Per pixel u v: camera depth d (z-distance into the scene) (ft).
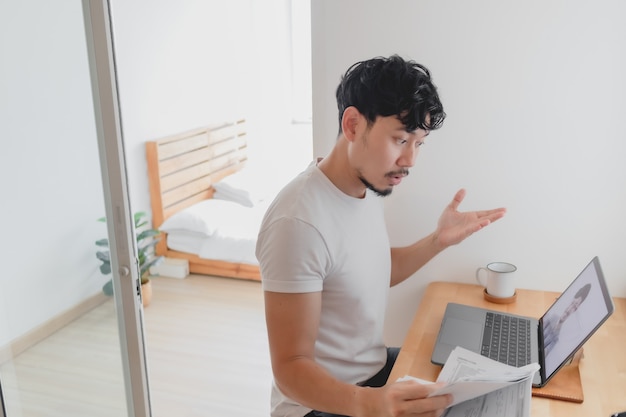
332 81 6.30
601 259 6.07
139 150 13.82
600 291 4.41
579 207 5.98
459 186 6.24
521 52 5.72
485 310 5.66
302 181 4.54
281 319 4.27
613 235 5.97
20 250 6.36
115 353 6.48
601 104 5.65
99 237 6.14
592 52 5.56
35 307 6.50
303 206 4.36
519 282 6.37
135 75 13.55
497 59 5.79
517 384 3.96
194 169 15.35
